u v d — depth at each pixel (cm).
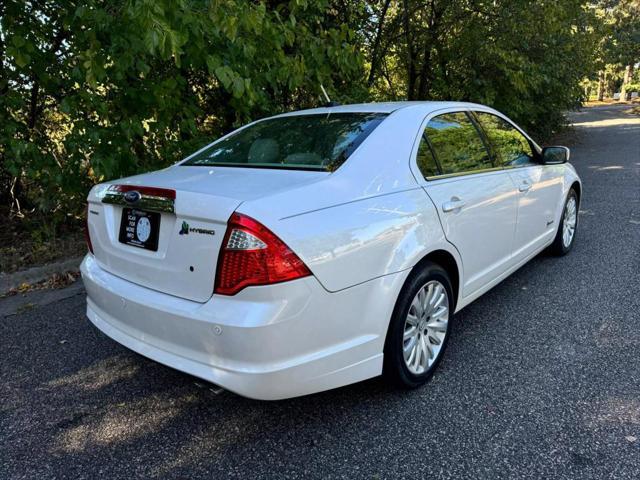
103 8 434
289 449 251
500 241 375
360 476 232
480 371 315
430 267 291
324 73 570
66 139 495
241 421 275
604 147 1516
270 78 526
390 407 281
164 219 246
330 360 241
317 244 231
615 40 1549
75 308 432
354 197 259
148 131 538
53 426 275
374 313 257
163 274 244
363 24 823
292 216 229
